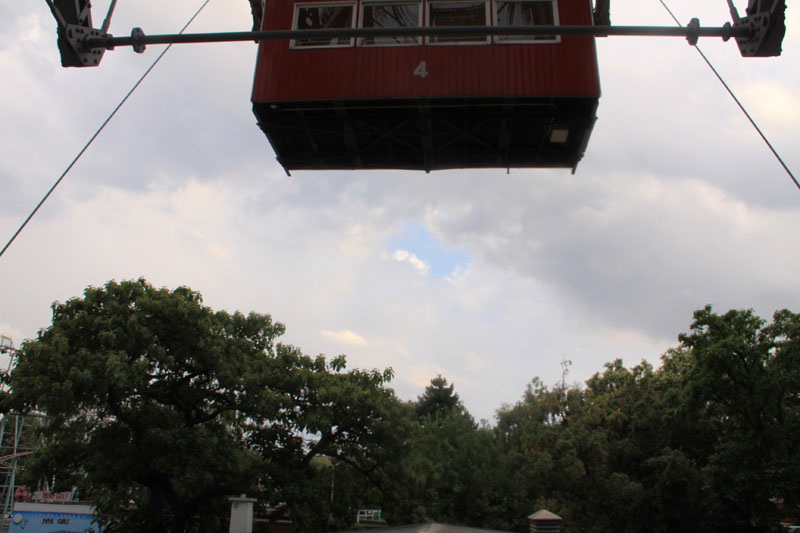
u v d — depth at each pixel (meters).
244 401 24.73
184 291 24.64
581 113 11.98
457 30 5.59
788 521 37.66
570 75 11.62
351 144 12.60
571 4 12.03
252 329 27.25
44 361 20.09
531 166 13.01
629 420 40.88
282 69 12.05
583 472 36.22
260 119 12.24
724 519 36.06
